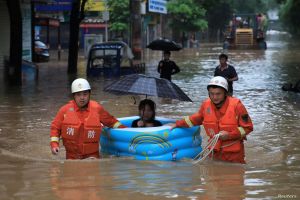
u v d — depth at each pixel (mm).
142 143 13203
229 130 12391
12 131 18609
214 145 12562
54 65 54281
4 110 23547
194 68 51000
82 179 11359
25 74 39031
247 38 97062
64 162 12992
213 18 162250
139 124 14617
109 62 41562
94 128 13164
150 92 14047
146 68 50688
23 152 15148
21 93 30094
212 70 48281
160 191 10430
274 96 28625
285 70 48250
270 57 71562
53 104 25594
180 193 10305
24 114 22469
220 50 95812
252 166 12883
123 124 14750
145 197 10031
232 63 58844
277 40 177875
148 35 105875
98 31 87438
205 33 163875
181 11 106000
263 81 37469
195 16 108250
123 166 12508
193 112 23078
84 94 12977
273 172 12242
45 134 18078
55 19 66812
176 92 14289
